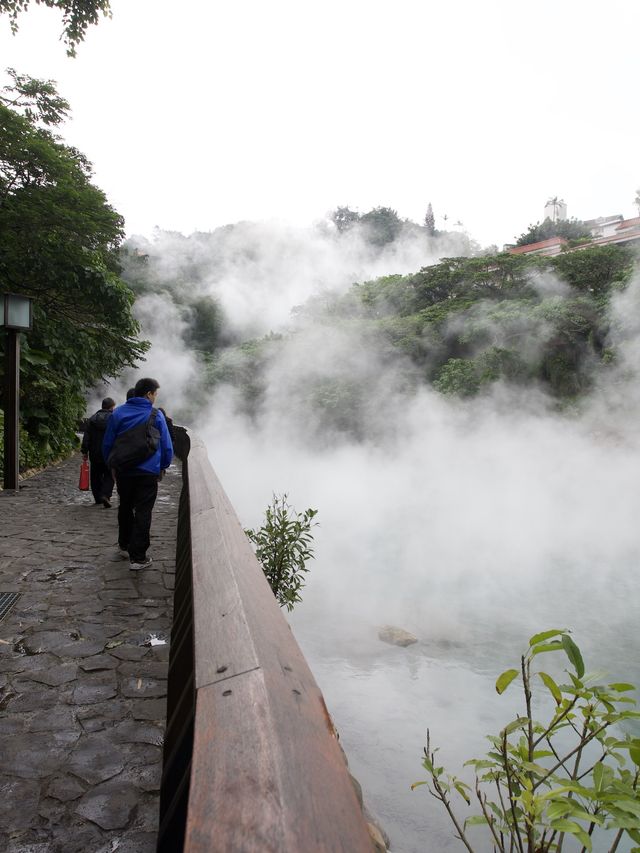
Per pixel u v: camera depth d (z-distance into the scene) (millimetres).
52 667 3141
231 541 2807
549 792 1130
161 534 6082
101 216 12008
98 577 4645
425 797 7539
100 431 7562
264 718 1167
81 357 13000
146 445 4672
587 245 53781
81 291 12234
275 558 6555
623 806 1062
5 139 10680
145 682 3012
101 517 7070
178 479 10594
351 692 10836
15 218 11062
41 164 11195
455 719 9852
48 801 2100
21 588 4355
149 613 3949
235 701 1279
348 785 1040
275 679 1387
